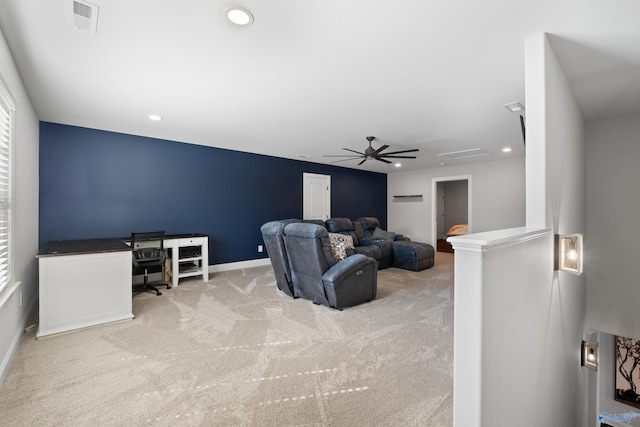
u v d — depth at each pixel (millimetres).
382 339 2488
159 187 4473
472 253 1073
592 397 3393
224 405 1642
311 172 6582
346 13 1581
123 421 1514
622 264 3277
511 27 1697
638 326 3193
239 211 5414
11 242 2184
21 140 2512
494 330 1149
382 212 8328
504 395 1245
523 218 5867
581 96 2715
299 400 1692
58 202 3633
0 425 1478
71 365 2045
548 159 1793
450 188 10898
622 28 1692
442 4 1506
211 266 5070
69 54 2018
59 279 2586
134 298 3590
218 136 4301
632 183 3238
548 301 1800
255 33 1773
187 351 2260
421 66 2178
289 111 3174
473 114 3246
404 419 1550
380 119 3453
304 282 3467
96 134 3918
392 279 4641
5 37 1813
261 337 2514
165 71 2260
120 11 1579
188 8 1554
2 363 1902
